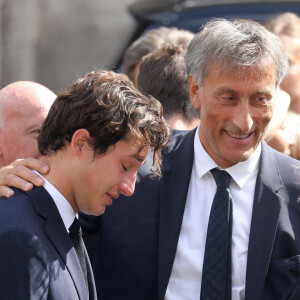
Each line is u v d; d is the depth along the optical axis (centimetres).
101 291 673
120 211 671
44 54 1878
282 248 647
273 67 623
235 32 622
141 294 663
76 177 563
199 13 1331
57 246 548
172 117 777
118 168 560
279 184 661
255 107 628
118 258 667
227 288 636
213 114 633
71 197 571
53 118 566
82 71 1900
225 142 639
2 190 560
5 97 687
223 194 653
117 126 549
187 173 671
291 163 678
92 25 1906
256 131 639
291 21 993
